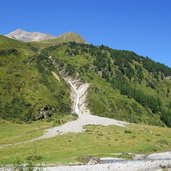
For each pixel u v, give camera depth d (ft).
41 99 636.89
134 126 413.18
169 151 285.02
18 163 110.22
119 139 305.94
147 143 298.56
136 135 330.95
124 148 274.98
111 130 350.84
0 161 209.26
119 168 188.85
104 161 217.97
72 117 476.95
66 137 301.63
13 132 360.28
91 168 185.68
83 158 219.82
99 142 286.25
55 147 260.21
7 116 563.89
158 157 248.73
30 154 232.32
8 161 209.15
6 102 602.85
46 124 417.28
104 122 432.25
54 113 613.11
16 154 233.55
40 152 240.73
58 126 388.16
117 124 419.95
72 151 248.11
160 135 354.54
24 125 420.77
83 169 181.88
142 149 278.05
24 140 303.48
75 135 312.71
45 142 281.13
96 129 353.92
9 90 640.17
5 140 306.35
